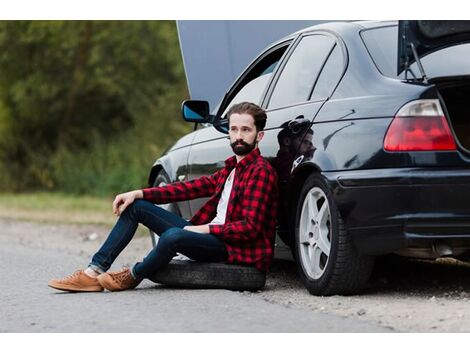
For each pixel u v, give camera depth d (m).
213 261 5.62
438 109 4.73
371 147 4.79
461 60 5.04
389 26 5.48
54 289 5.78
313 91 5.50
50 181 22.78
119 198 5.65
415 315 4.54
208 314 4.63
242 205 5.58
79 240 10.65
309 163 5.14
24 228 12.34
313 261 5.23
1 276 6.54
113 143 22.92
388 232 4.73
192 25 7.44
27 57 23.25
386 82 4.96
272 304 4.92
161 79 23.77
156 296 5.27
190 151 6.87
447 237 4.67
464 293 5.26
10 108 23.64
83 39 22.88
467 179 4.65
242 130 5.59
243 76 6.51
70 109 23.55
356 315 4.61
